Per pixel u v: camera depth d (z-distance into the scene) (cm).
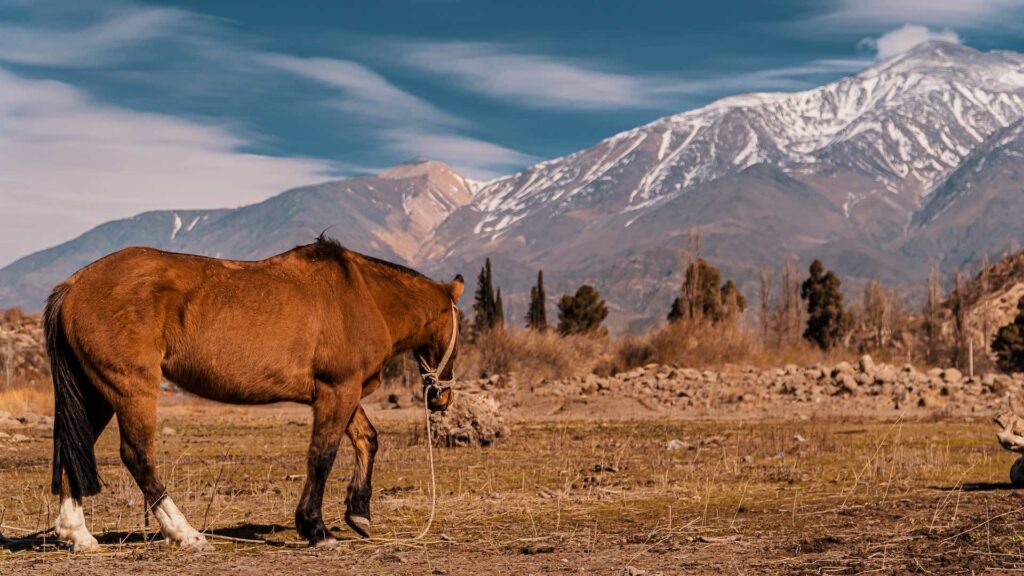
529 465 1758
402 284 1045
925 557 874
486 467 1709
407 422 2866
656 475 1575
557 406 3456
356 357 980
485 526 1105
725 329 4959
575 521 1138
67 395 911
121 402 898
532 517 1157
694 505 1258
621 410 3372
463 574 834
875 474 1550
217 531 1073
